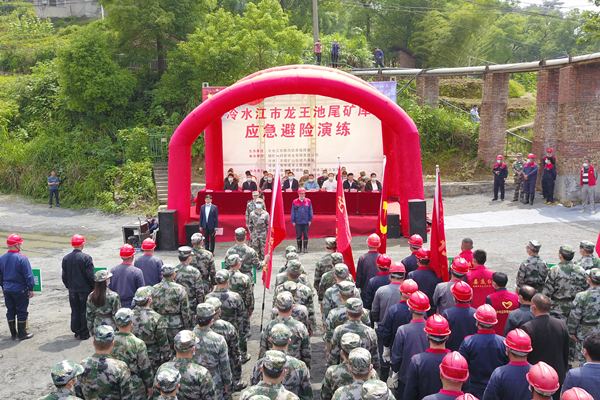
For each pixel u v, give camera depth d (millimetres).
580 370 4477
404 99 27500
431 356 4812
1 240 17281
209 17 26125
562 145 19609
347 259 8477
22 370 7891
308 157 21109
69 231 18750
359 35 36781
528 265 8047
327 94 15297
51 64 29641
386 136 19375
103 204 23031
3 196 24219
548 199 20000
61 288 12219
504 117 24141
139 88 28906
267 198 17891
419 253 7410
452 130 26156
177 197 15969
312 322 7168
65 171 24422
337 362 5645
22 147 25422
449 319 5852
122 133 25750
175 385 4262
